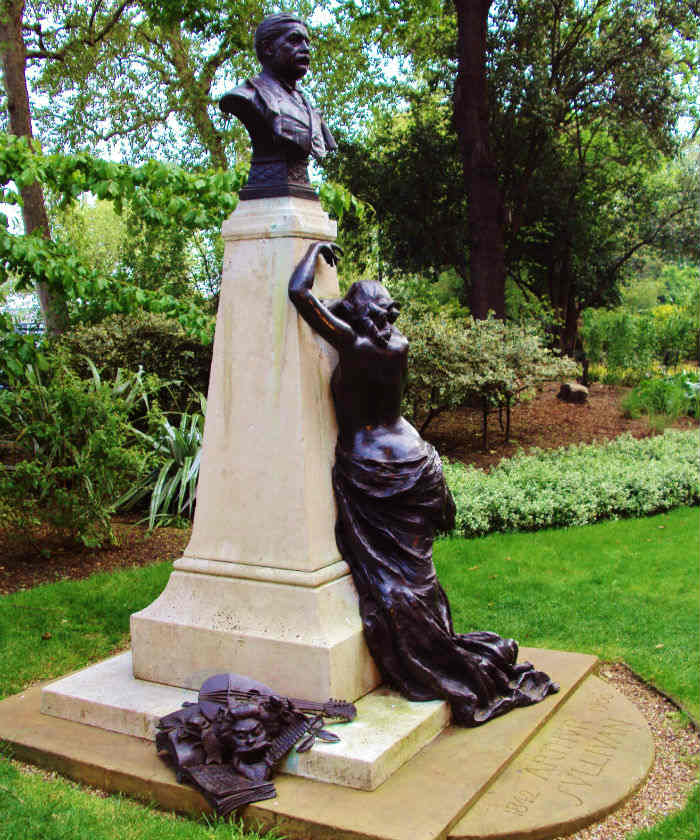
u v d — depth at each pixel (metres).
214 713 3.58
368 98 18.77
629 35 17.88
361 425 4.20
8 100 13.63
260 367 4.12
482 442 13.38
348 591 4.11
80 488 7.49
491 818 3.32
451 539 8.16
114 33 17.08
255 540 4.12
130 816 3.39
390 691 4.12
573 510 8.84
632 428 14.41
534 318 19.12
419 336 11.69
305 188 4.23
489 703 4.16
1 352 7.12
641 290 37.03
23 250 6.92
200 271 16.19
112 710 4.00
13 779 3.68
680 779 3.84
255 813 3.31
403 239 18.91
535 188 19.08
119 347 11.55
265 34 4.18
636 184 20.50
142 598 6.30
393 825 3.16
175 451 9.25
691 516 9.15
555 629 5.77
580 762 3.81
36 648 5.30
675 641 5.51
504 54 17.27
